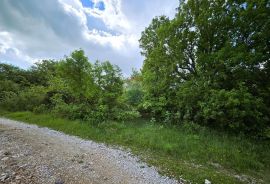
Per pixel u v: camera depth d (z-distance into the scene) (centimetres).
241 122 1096
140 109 1670
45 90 2097
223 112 1090
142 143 933
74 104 1562
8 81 3045
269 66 1197
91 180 516
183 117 1328
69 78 1551
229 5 1305
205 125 1266
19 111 1959
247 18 1188
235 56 1129
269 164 793
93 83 1508
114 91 1512
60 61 1554
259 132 1081
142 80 1916
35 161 605
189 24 1491
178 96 1408
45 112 1678
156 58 1639
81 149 793
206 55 1305
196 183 562
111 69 1528
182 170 652
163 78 1602
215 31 1355
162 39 1594
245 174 698
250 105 1038
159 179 567
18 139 854
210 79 1254
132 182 530
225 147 902
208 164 754
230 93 1055
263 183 636
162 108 1497
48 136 973
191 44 1498
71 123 1266
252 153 862
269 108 1129
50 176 513
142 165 673
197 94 1255
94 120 1298
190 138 1024
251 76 1188
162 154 827
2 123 1287
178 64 1544
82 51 1548
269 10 1138
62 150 751
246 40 1252
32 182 469
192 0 1473
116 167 630
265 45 1174
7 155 638
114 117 1373
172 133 1100
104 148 845
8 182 456
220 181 598
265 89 1203
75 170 570
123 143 945
